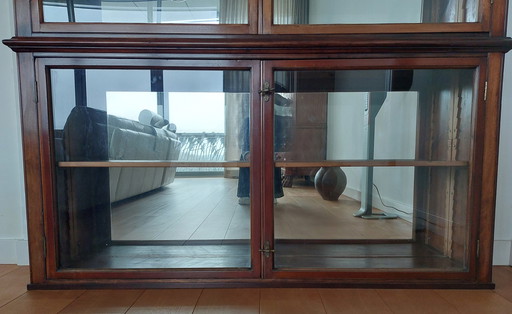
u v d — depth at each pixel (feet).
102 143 3.15
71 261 2.84
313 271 2.63
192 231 3.67
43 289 2.60
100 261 2.94
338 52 2.44
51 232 2.58
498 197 3.29
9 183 3.33
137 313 2.23
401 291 2.57
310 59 2.46
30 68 2.44
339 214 3.55
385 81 2.87
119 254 3.16
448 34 2.47
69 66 2.47
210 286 2.62
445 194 3.05
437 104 3.12
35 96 2.47
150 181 3.90
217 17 2.64
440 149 3.10
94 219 3.22
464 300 2.42
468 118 2.61
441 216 3.12
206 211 3.71
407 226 3.66
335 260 2.92
